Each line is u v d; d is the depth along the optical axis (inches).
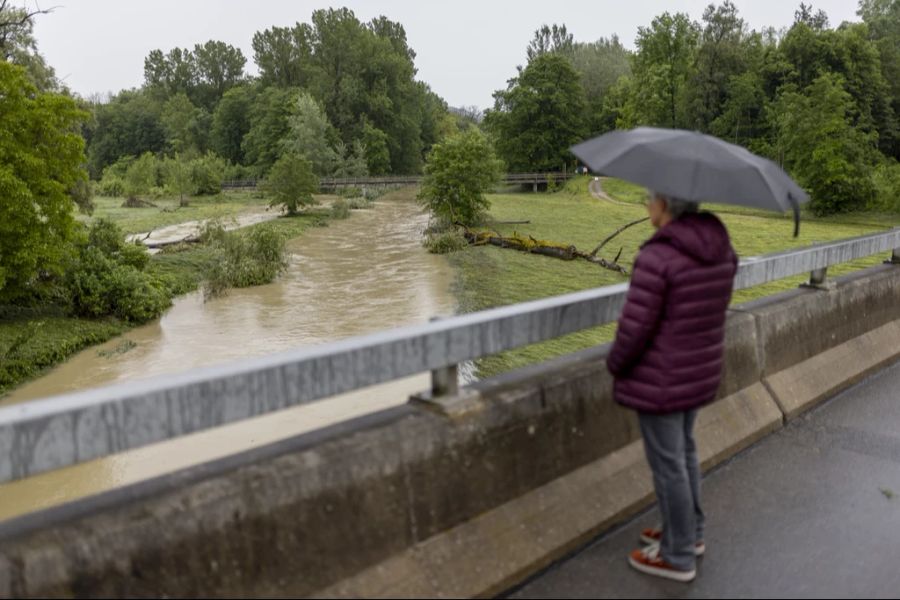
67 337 778.8
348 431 103.7
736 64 3663.9
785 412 186.1
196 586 84.4
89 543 77.0
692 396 104.7
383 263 1338.6
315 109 3885.3
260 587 89.6
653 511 137.3
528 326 120.6
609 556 121.9
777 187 103.4
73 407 72.1
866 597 112.1
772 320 191.5
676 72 3791.8
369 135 4114.2
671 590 112.4
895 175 2426.2
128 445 76.3
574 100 3848.4
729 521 135.6
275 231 1273.4
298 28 4891.7
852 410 195.8
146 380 79.4
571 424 130.5
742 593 112.4
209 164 3440.0
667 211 103.9
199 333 826.8
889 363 237.9
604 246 1519.4
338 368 93.3
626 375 106.7
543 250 1419.8
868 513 139.1
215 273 1124.5
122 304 877.8
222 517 86.4
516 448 120.6
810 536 130.3
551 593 111.0
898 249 265.3
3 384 645.9
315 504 94.7
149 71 5885.8
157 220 2098.9
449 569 106.7
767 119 3289.9
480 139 1892.2
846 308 225.0
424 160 4906.5
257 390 85.7
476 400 116.0
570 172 3882.9
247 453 96.2
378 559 101.3
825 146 2401.6
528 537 117.8
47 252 810.2
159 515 82.1
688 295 100.2
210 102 5693.9
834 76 2640.3
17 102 800.9
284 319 886.4
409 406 114.4
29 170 796.6
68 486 452.8
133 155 5364.2
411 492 105.4
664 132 107.8
